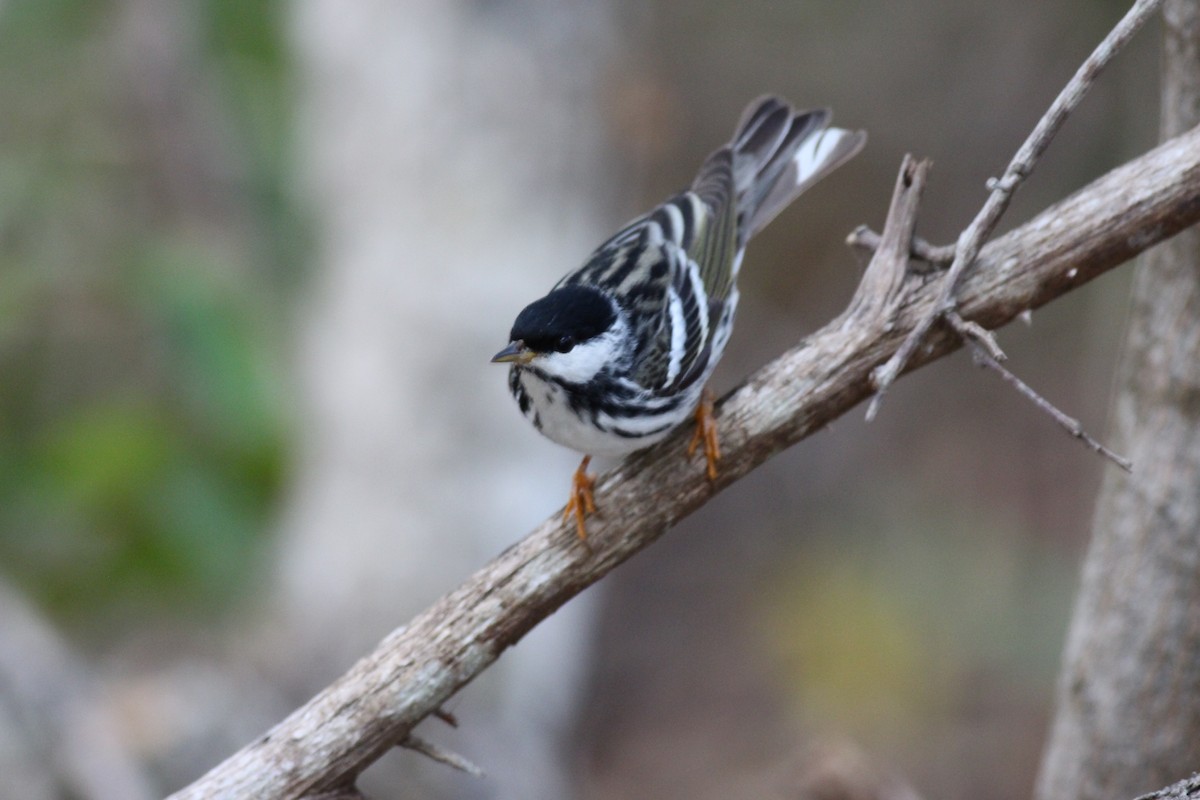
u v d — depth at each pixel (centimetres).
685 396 663
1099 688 752
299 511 1233
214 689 1103
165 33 1299
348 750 624
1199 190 570
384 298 1240
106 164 1273
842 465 1708
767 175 883
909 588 1574
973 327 564
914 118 1756
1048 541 1569
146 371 1212
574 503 628
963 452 1659
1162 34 670
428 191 1261
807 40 1803
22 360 1200
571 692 1237
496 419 1188
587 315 739
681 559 1689
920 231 1700
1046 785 802
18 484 1123
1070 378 1647
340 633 1134
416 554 1149
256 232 1326
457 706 1102
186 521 1113
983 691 1484
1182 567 712
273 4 1312
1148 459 714
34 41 1278
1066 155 1616
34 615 1072
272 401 1139
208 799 617
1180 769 738
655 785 1473
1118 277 1538
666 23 1814
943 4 1758
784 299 1786
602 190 1341
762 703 1537
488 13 1296
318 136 1334
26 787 990
